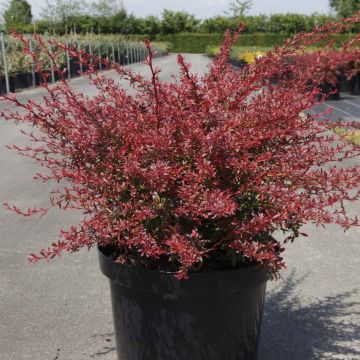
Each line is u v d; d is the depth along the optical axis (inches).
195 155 89.9
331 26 99.5
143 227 92.2
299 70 106.7
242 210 94.1
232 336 96.4
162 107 94.5
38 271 163.2
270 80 102.3
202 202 83.9
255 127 93.5
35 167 307.3
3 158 334.0
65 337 125.0
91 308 139.5
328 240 189.3
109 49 1567.4
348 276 159.2
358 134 335.3
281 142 96.7
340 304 140.4
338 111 529.7
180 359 96.0
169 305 93.3
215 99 93.4
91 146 94.0
